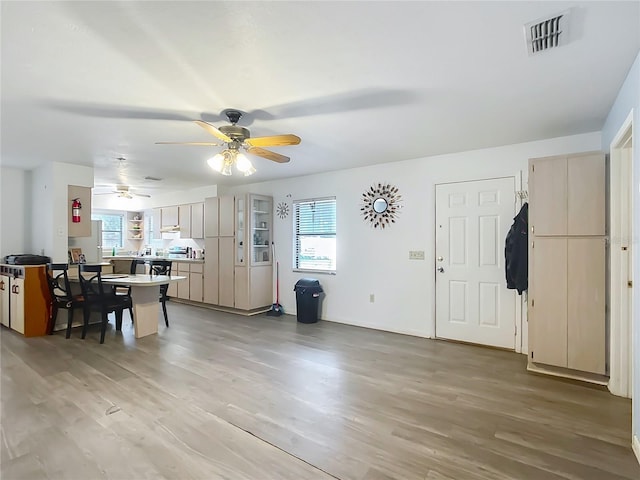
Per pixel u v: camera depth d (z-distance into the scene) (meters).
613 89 2.45
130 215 8.81
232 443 2.07
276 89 2.42
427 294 4.41
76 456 1.93
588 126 3.22
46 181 4.73
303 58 2.02
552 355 3.14
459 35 1.80
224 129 2.80
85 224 4.89
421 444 2.09
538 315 3.21
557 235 3.12
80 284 4.35
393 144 3.81
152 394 2.71
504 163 3.88
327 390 2.82
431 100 2.62
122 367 3.29
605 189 2.94
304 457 1.95
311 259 5.62
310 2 1.54
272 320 5.35
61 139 3.54
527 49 1.94
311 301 5.14
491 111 2.85
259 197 5.86
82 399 2.61
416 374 3.18
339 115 2.92
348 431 2.22
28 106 2.69
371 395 2.74
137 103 2.64
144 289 4.40
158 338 4.31
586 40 1.86
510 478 1.80
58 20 1.65
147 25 1.70
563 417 2.42
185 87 2.38
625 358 2.76
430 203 4.37
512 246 3.58
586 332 3.01
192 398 2.65
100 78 2.25
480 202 4.04
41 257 4.61
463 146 3.89
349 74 2.21
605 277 2.95
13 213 5.04
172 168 5.00
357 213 5.02
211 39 1.82
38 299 4.37
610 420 2.38
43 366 3.30
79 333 4.51
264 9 1.59
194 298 6.52
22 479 1.75
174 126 3.14
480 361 3.54
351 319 5.08
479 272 4.05
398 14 1.63
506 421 2.36
